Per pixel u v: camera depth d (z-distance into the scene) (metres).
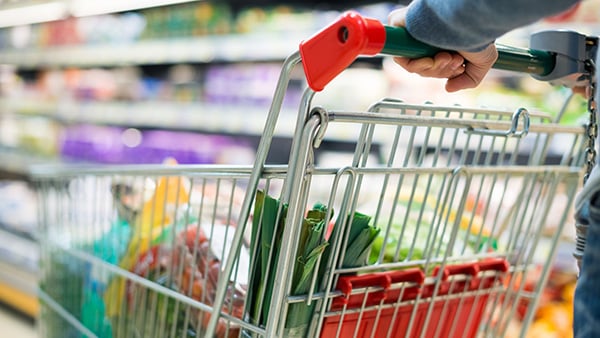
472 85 0.92
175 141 3.51
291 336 0.90
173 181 1.36
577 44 0.97
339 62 0.74
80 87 3.92
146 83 3.59
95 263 1.37
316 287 0.91
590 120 0.96
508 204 2.04
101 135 3.81
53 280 1.59
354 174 0.87
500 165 1.11
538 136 1.17
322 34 0.75
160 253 1.19
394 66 2.56
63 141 4.00
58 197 1.55
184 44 3.14
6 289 3.29
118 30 3.53
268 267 0.88
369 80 2.66
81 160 3.86
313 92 0.78
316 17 2.75
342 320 0.93
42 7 3.70
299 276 0.87
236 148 3.27
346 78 2.73
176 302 1.11
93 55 3.60
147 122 3.44
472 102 2.29
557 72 0.98
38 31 4.05
